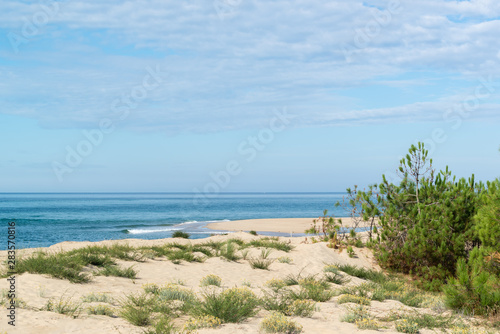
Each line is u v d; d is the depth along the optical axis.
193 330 6.33
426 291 13.34
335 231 20.98
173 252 16.66
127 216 64.81
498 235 9.87
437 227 14.45
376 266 16.92
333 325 7.34
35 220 53.97
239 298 8.19
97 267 12.61
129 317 6.84
